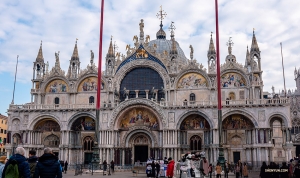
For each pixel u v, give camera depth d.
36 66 74.25
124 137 66.62
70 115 67.94
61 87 72.75
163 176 40.94
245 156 63.06
